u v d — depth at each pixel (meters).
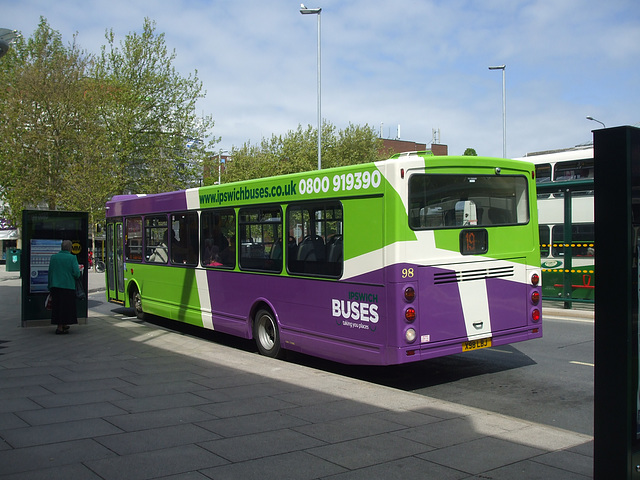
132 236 13.92
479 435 5.19
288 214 8.55
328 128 44.22
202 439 4.97
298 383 7.19
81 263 12.66
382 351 6.93
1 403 6.14
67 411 5.83
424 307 6.97
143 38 31.56
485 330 7.55
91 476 4.09
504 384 7.73
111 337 10.92
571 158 16.17
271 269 8.95
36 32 30.38
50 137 29.05
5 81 29.73
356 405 6.18
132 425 5.35
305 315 8.22
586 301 14.21
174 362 8.53
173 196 11.98
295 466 4.36
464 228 7.38
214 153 33.19
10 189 29.92
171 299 12.12
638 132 3.27
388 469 4.34
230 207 10.02
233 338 11.99
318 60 26.41
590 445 4.94
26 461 4.39
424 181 7.06
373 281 7.05
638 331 3.31
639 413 3.34
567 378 7.98
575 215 15.77
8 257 35.12
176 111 32.12
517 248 7.95
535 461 4.54
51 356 9.04
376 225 7.02
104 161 29.17
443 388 7.60
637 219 3.29
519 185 8.04
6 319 13.80
